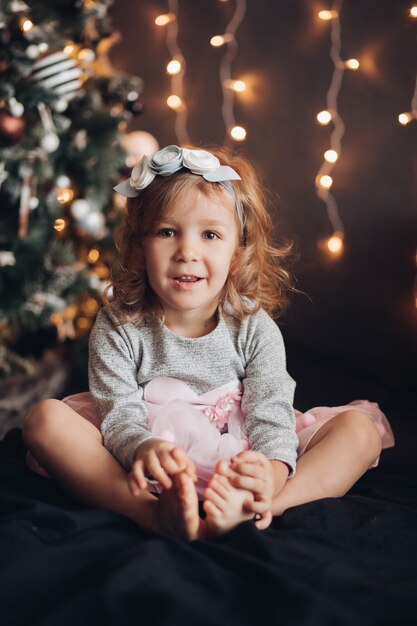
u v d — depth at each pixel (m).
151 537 1.09
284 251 1.58
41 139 2.04
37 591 0.89
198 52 2.99
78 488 1.17
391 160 2.43
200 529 1.09
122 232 1.44
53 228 2.23
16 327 2.25
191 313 1.37
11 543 0.99
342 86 2.54
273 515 1.17
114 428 1.23
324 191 2.65
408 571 0.97
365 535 1.08
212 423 1.34
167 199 1.29
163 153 1.33
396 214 2.44
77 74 2.03
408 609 0.85
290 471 1.22
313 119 2.65
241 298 1.42
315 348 2.74
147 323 1.37
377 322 2.54
